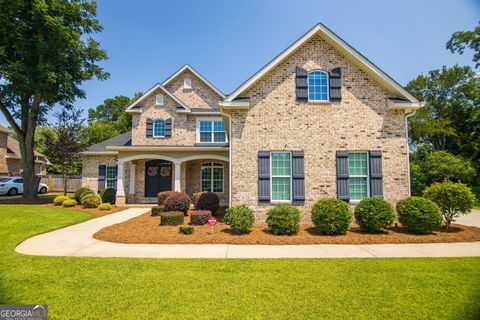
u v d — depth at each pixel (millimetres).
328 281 4922
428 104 37969
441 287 4672
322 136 11133
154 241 8117
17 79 16875
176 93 21047
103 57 20922
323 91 11422
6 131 26891
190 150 16859
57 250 7137
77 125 20891
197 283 4805
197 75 20922
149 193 19109
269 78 11375
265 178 10891
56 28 17250
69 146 19875
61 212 13578
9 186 23531
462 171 22797
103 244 7809
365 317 3689
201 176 19031
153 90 19125
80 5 19078
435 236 8742
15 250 7102
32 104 19797
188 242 8047
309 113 11227
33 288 4574
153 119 19141
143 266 5742
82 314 3744
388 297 4281
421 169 25219
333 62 11484
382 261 6184
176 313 3770
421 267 5742
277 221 8906
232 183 10922
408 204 9250
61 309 3877
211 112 19375
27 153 19547
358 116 11227
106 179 20484
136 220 11711
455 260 6270
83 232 9414
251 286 4684
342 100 11297
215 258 6441
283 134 11141
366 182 11102
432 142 35188
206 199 12750
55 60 17812
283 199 10984
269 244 7930
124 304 4023
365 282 4883
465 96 33969
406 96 10961
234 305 3996
